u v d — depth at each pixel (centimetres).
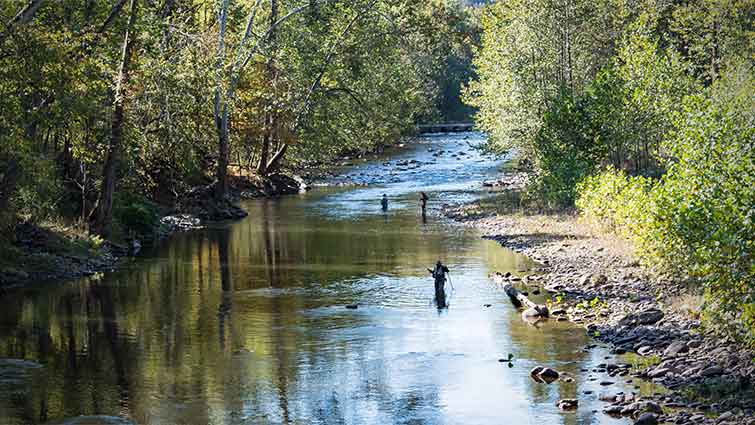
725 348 1847
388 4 6009
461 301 2514
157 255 3475
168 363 1977
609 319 2216
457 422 1559
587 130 4481
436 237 3756
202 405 1691
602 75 4734
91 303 2606
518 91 5297
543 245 3397
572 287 2614
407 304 2500
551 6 5428
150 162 4516
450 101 12975
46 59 2677
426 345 2067
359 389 1766
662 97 4750
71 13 3123
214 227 4284
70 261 3145
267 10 5812
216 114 4762
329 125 6091
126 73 3412
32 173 2898
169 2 4253
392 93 6756
